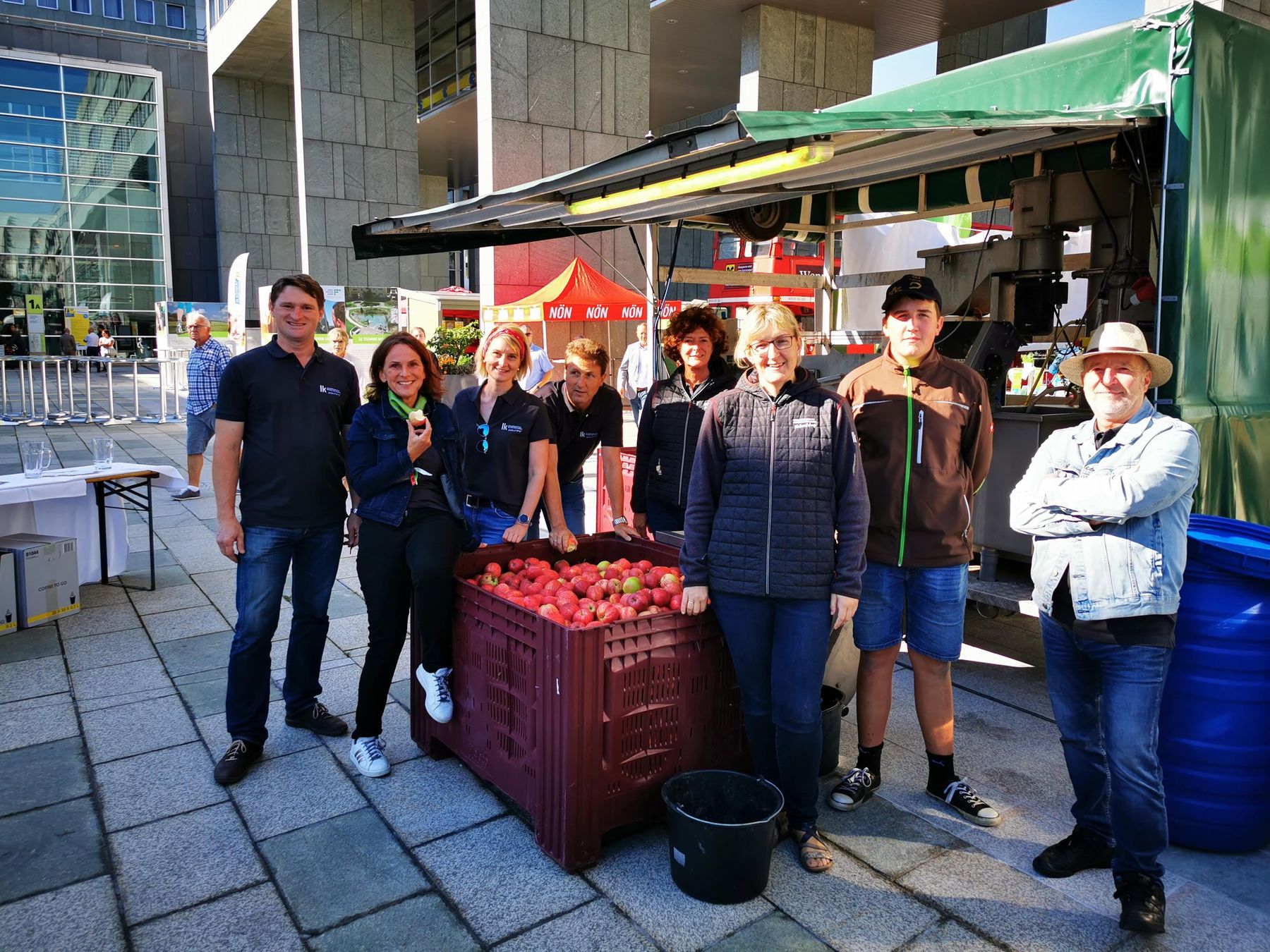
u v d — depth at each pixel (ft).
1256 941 7.95
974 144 13.25
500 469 12.31
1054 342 17.67
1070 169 19.57
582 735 8.71
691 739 9.64
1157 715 8.02
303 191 66.03
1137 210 15.52
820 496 8.70
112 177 117.80
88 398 50.31
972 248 19.12
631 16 49.44
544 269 48.73
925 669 10.18
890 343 9.94
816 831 9.28
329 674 14.37
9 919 8.19
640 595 9.64
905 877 8.93
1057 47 13.99
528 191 14.58
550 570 10.77
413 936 7.98
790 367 8.85
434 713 10.64
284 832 9.71
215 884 8.76
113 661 14.75
